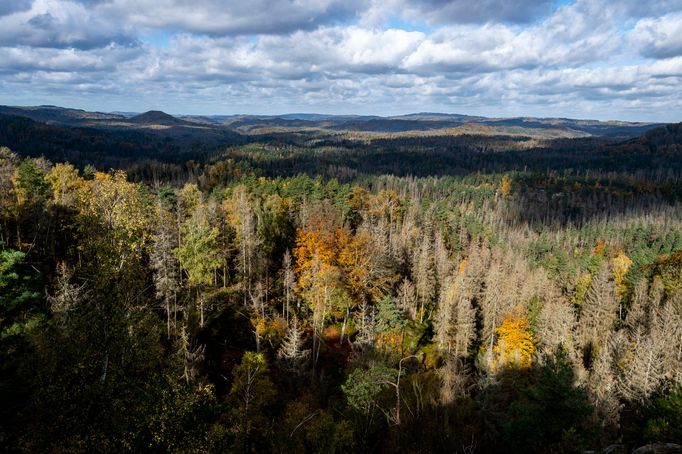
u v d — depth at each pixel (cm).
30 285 2295
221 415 2869
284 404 3678
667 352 4212
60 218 5569
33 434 1551
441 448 2914
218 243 6034
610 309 6159
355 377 3162
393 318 5016
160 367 2073
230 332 4969
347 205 9350
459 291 6228
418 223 11362
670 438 2120
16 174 6003
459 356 5294
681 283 6781
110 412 1653
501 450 2953
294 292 5838
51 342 1714
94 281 2025
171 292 4469
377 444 3042
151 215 5125
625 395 3784
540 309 6425
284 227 7212
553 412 2389
